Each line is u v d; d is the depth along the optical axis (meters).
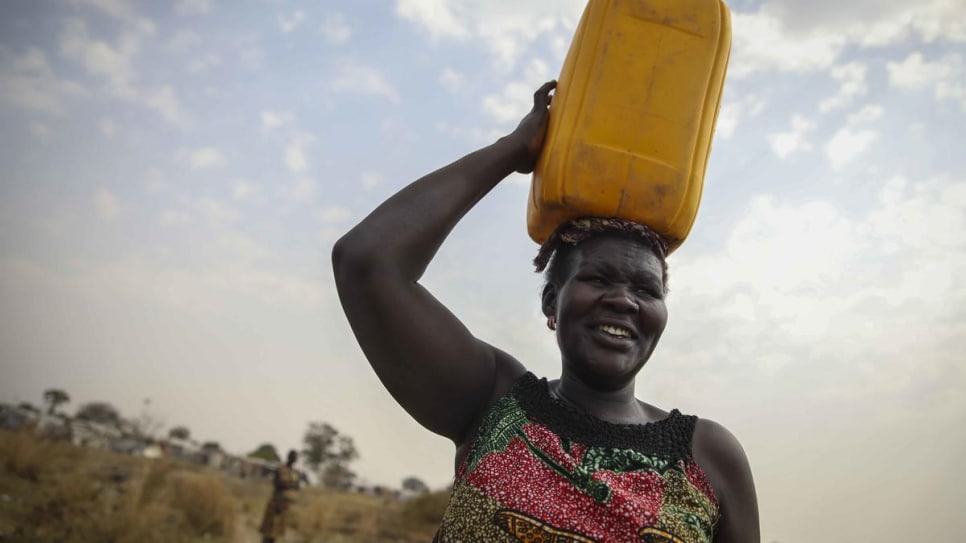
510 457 1.99
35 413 25.78
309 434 45.53
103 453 23.22
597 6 2.33
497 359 2.33
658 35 2.29
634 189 2.20
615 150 2.22
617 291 2.13
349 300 2.16
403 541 18.84
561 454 1.97
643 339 2.16
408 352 2.15
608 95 2.26
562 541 1.84
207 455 32.19
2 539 10.77
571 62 2.35
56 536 11.48
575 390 2.19
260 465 32.72
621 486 1.94
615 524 1.88
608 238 2.20
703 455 2.16
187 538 13.47
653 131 2.24
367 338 2.17
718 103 2.38
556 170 2.25
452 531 1.95
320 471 36.75
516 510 1.88
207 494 15.67
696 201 2.28
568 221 2.29
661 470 2.01
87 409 31.81
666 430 2.12
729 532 2.15
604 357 2.11
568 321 2.16
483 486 1.95
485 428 2.10
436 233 2.23
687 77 2.28
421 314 2.16
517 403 2.12
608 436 2.04
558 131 2.29
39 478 15.91
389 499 28.61
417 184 2.28
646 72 2.26
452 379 2.19
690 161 2.25
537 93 2.51
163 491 16.67
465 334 2.25
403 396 2.23
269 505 14.65
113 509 13.99
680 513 1.95
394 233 2.17
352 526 19.77
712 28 2.31
